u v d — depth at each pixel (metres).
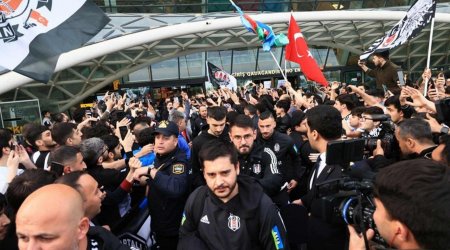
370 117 3.75
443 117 3.25
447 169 1.33
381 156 3.16
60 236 1.66
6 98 21.09
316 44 27.02
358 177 2.23
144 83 26.36
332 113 2.93
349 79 29.81
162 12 23.41
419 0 5.89
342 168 2.51
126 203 4.03
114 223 3.63
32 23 4.98
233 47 24.95
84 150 3.74
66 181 2.54
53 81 21.59
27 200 1.71
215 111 4.75
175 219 3.72
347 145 2.27
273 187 3.64
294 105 9.09
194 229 2.59
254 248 2.44
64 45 5.09
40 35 5.00
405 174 1.32
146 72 26.34
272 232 2.39
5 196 2.70
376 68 7.75
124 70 23.64
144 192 4.19
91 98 25.62
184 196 3.76
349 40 27.34
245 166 3.89
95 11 5.28
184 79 26.91
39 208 1.65
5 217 2.47
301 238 3.09
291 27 7.94
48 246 1.64
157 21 22.31
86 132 5.71
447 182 1.27
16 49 4.92
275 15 21.45
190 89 27.23
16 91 21.11
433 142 3.11
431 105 3.84
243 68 27.33
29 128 5.11
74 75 22.17
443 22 23.53
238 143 3.80
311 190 3.08
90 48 18.53
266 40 8.74
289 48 8.05
